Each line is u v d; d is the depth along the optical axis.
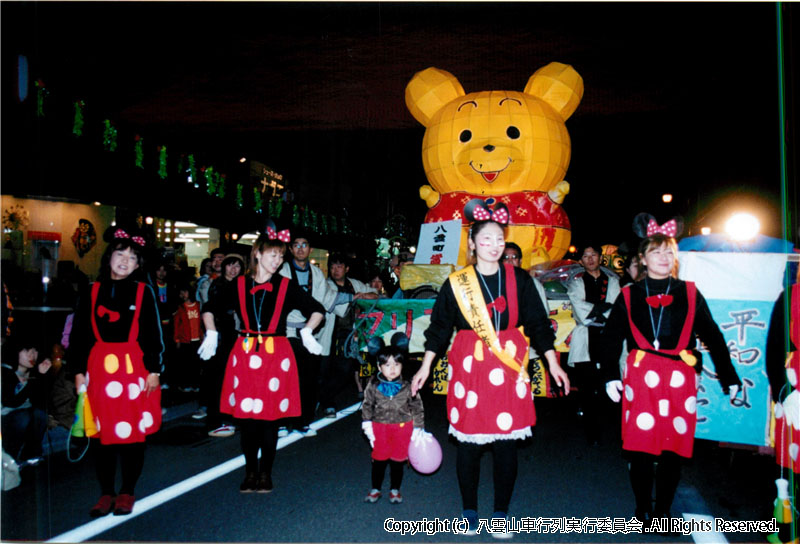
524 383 3.63
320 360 6.11
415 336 6.19
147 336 3.97
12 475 4.20
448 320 3.78
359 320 6.38
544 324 3.69
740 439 4.24
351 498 4.29
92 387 3.88
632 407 3.60
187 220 13.82
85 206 11.76
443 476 4.82
